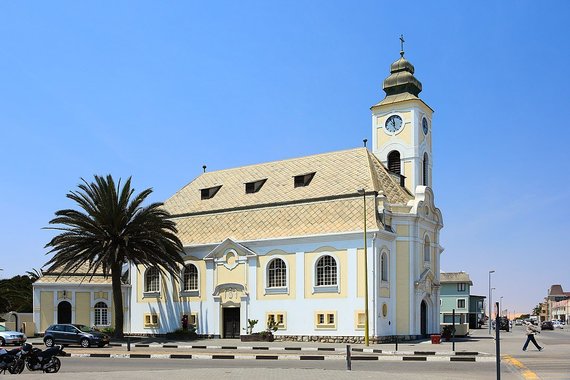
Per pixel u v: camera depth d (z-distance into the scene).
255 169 64.62
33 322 64.38
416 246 55.22
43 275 65.81
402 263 54.34
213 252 59.00
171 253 56.50
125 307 66.31
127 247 53.56
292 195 57.94
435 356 35.03
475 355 36.62
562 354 37.16
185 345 47.31
